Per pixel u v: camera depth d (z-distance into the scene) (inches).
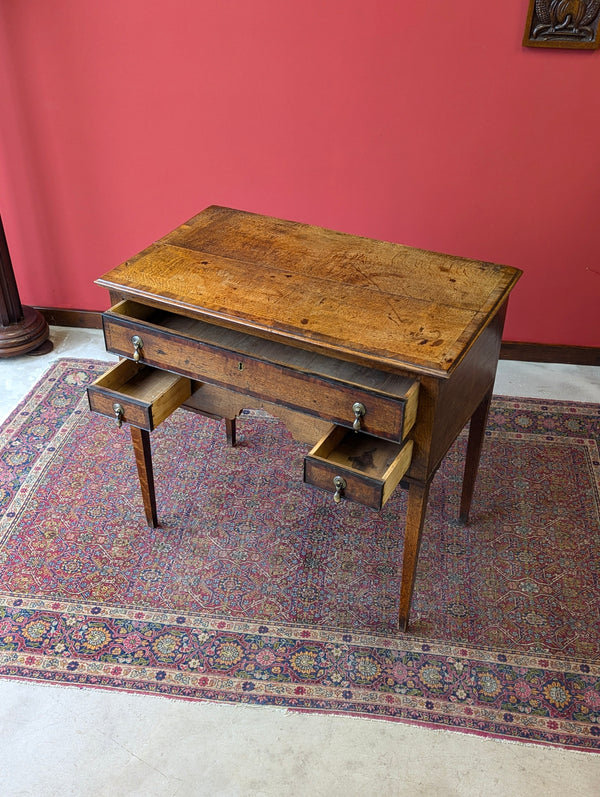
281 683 89.5
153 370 96.3
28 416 128.0
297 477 116.6
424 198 130.1
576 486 115.3
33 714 86.3
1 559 103.5
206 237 98.5
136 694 88.2
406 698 88.1
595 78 115.5
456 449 121.3
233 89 124.4
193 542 106.2
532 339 140.9
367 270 91.3
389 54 118.0
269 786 79.9
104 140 131.5
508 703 87.7
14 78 127.2
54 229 141.7
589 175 123.6
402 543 106.3
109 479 116.0
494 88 118.6
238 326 83.6
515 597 99.3
